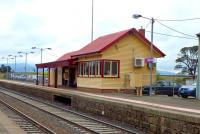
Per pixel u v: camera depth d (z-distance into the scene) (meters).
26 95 49.12
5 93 51.41
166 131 18.66
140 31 42.31
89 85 41.00
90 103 28.62
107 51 38.78
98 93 36.91
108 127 21.16
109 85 38.72
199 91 32.12
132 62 40.16
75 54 44.97
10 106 31.06
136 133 19.20
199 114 17.66
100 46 40.03
